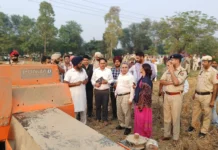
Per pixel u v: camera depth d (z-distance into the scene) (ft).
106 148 6.23
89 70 20.76
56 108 9.46
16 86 9.46
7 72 9.66
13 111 8.68
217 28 78.69
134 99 15.16
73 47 227.40
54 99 9.91
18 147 7.70
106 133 17.11
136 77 18.57
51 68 10.88
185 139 15.31
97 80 18.42
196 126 16.99
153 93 31.30
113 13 187.01
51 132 7.08
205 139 15.46
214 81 15.44
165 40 81.97
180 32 78.89
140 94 14.74
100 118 19.56
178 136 15.03
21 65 10.05
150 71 15.14
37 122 7.86
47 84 10.27
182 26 78.38
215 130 16.93
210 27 78.59
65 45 223.51
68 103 10.21
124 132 16.78
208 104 15.75
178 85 14.60
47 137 6.72
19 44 199.82
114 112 20.53
